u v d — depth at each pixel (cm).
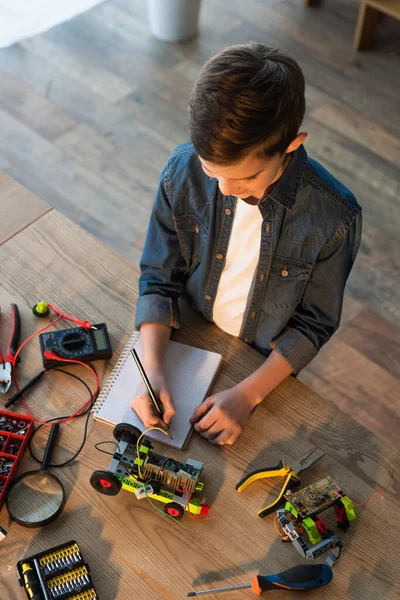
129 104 288
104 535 98
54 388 114
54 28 315
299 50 316
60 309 124
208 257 126
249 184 97
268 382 116
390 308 232
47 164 262
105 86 293
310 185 112
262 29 326
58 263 130
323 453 109
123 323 124
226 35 321
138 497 100
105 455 106
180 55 310
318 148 276
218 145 88
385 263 242
